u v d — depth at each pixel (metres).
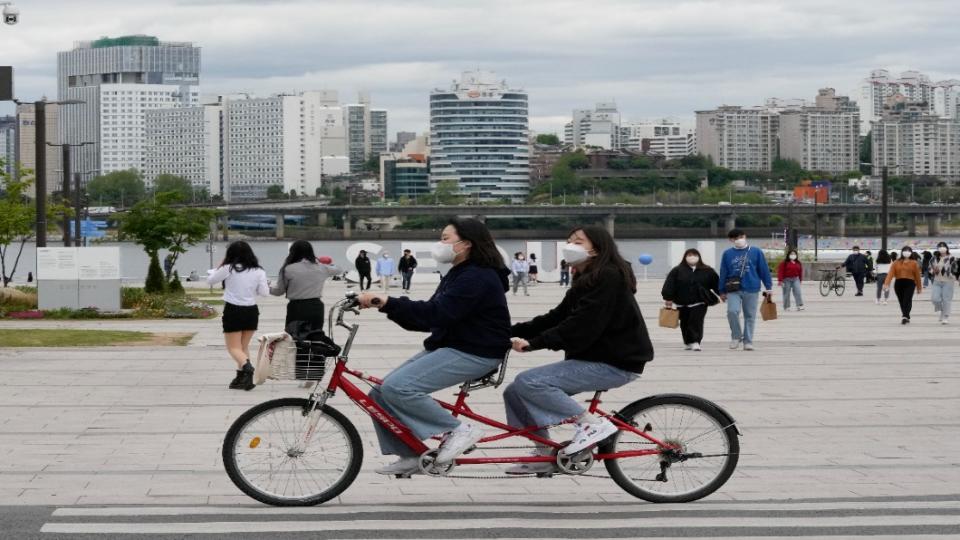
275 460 8.52
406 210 157.75
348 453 8.56
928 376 17.19
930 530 7.91
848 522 8.12
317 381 8.43
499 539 7.62
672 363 19.06
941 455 10.88
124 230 50.88
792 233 61.91
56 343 21.86
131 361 19.05
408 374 8.28
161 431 12.18
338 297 43.44
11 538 7.55
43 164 32.66
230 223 176.62
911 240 144.75
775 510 8.49
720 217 169.75
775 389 15.70
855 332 25.38
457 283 8.25
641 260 58.75
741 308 21.53
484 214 159.00
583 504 8.69
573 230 8.57
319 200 199.12
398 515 8.28
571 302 8.55
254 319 15.65
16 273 88.38
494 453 9.50
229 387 15.58
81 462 10.41
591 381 8.48
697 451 8.69
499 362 8.41
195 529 7.83
